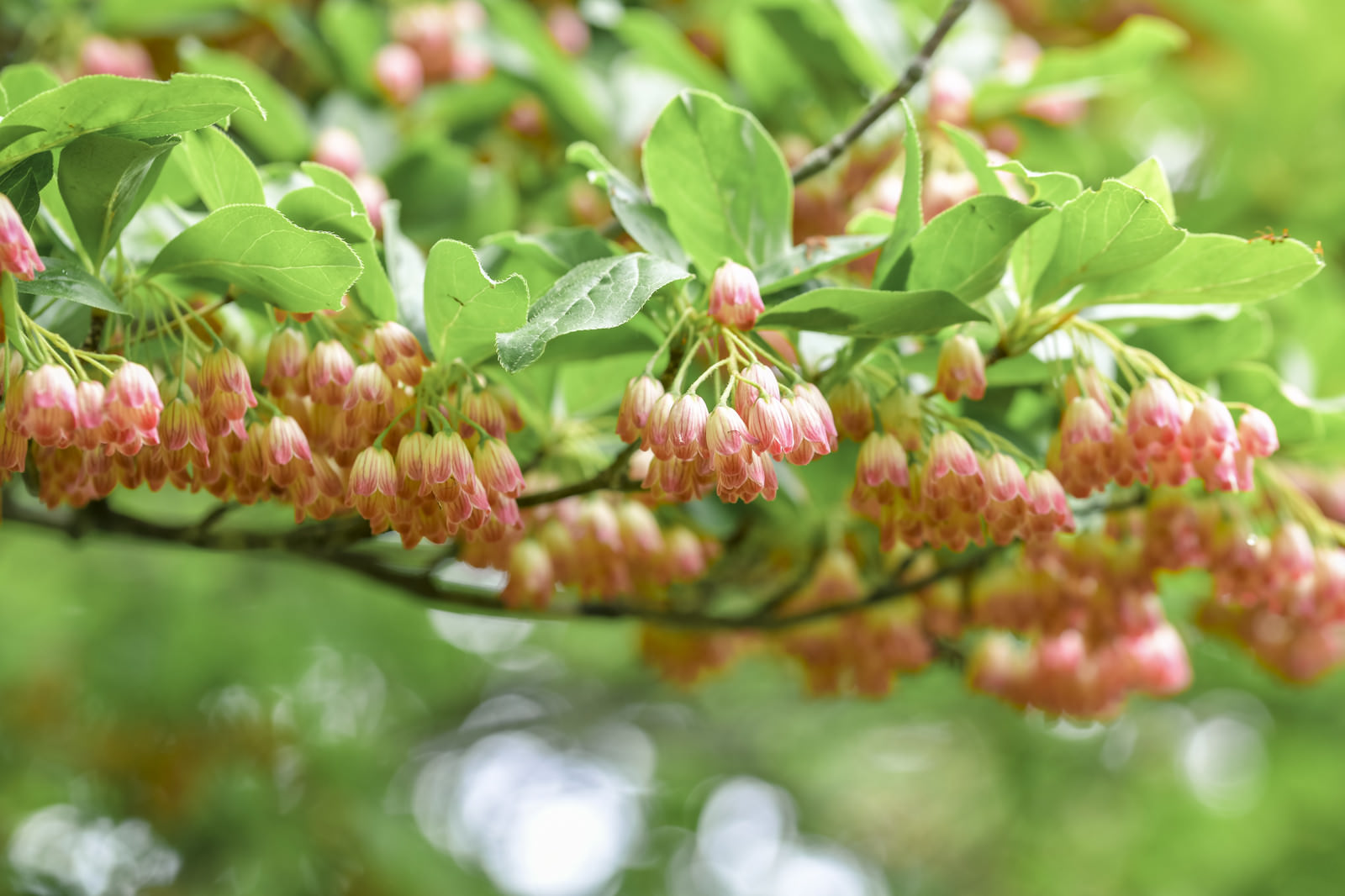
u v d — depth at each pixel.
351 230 1.90
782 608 3.04
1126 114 5.73
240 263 1.74
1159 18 5.06
